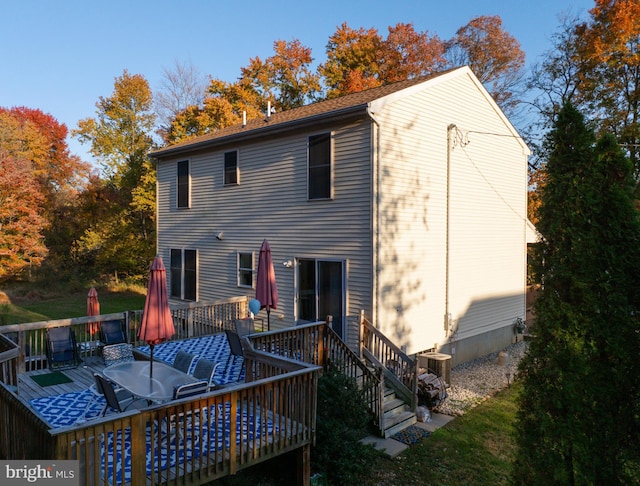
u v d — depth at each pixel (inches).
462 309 505.0
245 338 277.6
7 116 1138.7
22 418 179.2
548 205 191.3
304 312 462.6
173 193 644.1
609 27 784.3
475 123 519.5
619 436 176.7
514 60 1062.4
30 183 984.3
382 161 404.5
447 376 415.5
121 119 1226.0
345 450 254.1
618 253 179.9
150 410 171.2
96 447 158.2
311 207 451.5
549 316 185.8
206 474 187.5
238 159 533.3
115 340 407.2
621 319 176.4
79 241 1204.5
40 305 908.0
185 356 283.9
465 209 506.9
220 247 564.7
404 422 337.7
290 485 238.2
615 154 183.3
